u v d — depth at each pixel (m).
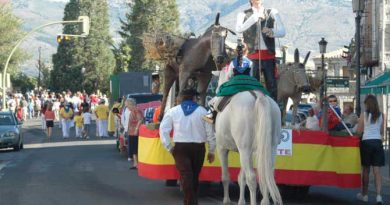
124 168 23.47
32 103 73.06
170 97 17.17
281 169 15.36
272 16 15.02
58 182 19.45
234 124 12.58
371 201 16.33
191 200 12.97
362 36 41.88
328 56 69.12
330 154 15.41
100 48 98.69
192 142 12.98
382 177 21.08
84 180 19.94
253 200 12.32
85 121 41.72
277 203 12.74
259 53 14.84
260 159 12.02
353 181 15.45
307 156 15.37
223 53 14.68
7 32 75.31
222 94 13.16
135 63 78.00
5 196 16.62
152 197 16.33
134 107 23.09
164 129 13.05
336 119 16.23
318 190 18.38
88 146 35.06
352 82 44.69
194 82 16.91
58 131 49.31
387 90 28.08
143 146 16.52
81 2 98.00
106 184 18.92
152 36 16.36
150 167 16.17
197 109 13.04
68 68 98.94
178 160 13.02
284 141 15.37
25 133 48.25
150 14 78.44
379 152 15.69
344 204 15.73
